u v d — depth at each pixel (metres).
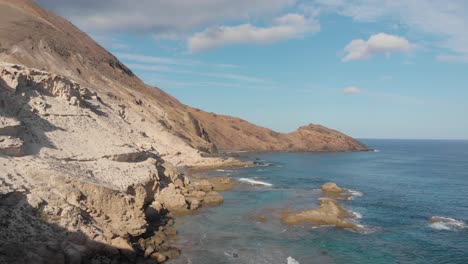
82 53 114.06
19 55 86.56
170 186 45.72
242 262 28.78
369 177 81.69
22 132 34.31
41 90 44.06
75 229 26.47
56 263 23.38
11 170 28.62
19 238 23.92
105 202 31.19
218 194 51.44
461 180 78.62
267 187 62.25
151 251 28.58
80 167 35.72
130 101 104.50
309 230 37.28
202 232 35.88
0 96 35.88
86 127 45.31
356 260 30.14
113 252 26.50
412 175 86.88
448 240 35.47
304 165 106.25
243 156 128.88
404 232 37.72
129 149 46.31
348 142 186.12
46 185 29.00
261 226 38.34
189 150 91.75
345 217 42.62
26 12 111.19
